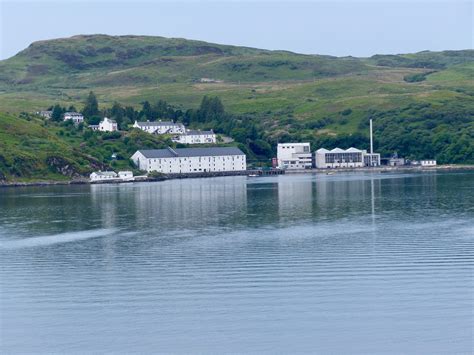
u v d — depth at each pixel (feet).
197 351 384.88
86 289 500.33
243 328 414.41
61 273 549.95
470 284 487.20
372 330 406.21
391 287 484.74
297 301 459.32
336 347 385.50
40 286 510.99
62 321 433.48
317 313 435.53
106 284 512.63
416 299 456.45
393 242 645.10
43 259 603.26
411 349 380.58
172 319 431.84
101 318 436.76
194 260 582.35
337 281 503.61
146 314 441.68
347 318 425.69
